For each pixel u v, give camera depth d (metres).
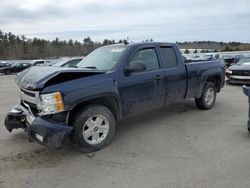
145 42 5.62
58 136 4.07
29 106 4.52
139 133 5.48
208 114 6.81
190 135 5.27
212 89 7.31
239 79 12.17
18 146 4.88
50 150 4.68
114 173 3.81
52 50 99.56
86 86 4.37
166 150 4.56
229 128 5.63
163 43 5.95
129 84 5.05
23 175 3.82
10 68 36.09
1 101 10.02
